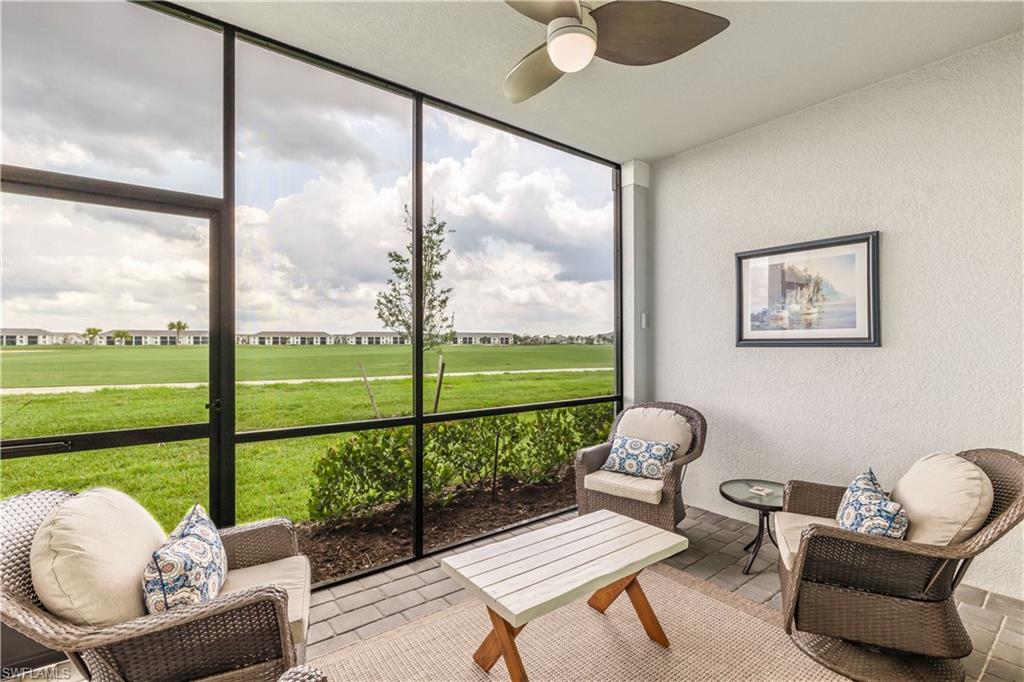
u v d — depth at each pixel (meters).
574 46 1.78
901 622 1.85
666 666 1.94
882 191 2.90
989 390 2.54
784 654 2.01
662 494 2.90
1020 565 2.43
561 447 3.91
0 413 1.89
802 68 2.76
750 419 3.54
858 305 2.98
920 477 2.11
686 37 1.93
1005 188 2.50
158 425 2.20
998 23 2.37
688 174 3.96
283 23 2.36
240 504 2.42
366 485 2.86
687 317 3.96
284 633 1.45
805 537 1.95
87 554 1.32
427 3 2.21
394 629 2.21
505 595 1.65
